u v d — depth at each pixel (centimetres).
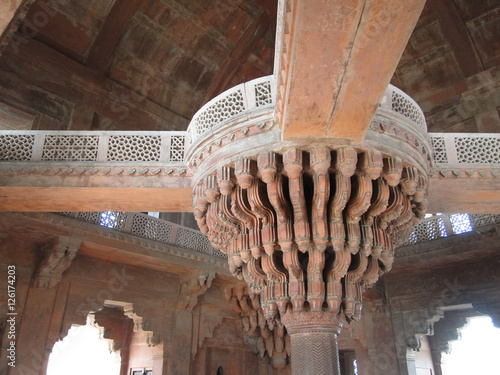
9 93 935
